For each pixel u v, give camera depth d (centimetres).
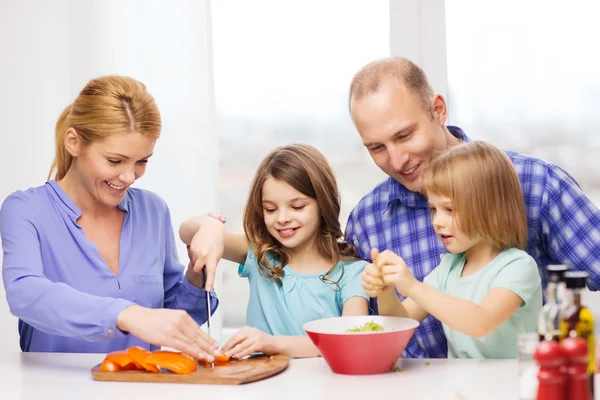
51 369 154
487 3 277
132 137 165
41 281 156
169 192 280
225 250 197
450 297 147
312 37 290
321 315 189
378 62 184
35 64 287
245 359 154
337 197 197
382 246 198
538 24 276
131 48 282
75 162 178
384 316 155
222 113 295
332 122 290
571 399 101
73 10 285
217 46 293
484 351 166
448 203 161
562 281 105
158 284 188
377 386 133
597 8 273
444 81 272
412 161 180
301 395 128
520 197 167
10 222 171
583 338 105
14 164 288
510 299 154
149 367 142
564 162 278
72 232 178
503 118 279
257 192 193
